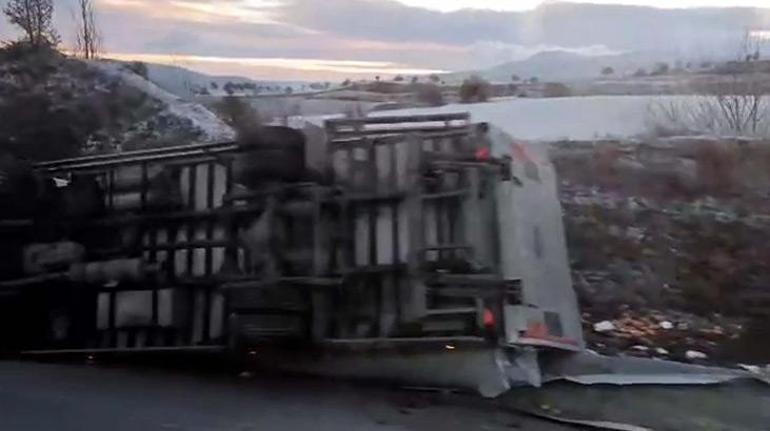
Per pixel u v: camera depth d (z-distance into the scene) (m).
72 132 18.50
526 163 10.18
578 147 18.73
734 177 17.05
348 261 9.66
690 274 14.33
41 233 11.12
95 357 10.83
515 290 9.35
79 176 11.03
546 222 10.41
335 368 9.85
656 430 8.44
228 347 10.02
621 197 16.61
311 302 9.73
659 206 16.20
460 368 9.38
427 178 9.52
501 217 9.46
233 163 10.19
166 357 10.52
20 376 9.96
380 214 9.62
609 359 10.63
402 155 9.60
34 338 11.11
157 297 10.48
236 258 10.09
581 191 16.91
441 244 9.41
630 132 20.48
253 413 8.52
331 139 9.88
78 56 24.27
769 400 9.40
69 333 10.95
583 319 13.20
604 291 13.95
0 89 20.19
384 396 9.32
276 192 9.95
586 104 23.80
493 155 9.49
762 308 13.39
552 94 27.03
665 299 13.88
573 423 8.60
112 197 10.81
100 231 10.88
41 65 22.19
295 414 8.52
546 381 9.84
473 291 9.27
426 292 9.38
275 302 9.83
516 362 9.49
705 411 9.04
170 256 10.46
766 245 14.74
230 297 10.04
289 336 9.77
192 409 8.62
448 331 9.31
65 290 10.97
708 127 20.83
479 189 9.42
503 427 8.38
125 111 20.56
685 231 15.34
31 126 18.11
